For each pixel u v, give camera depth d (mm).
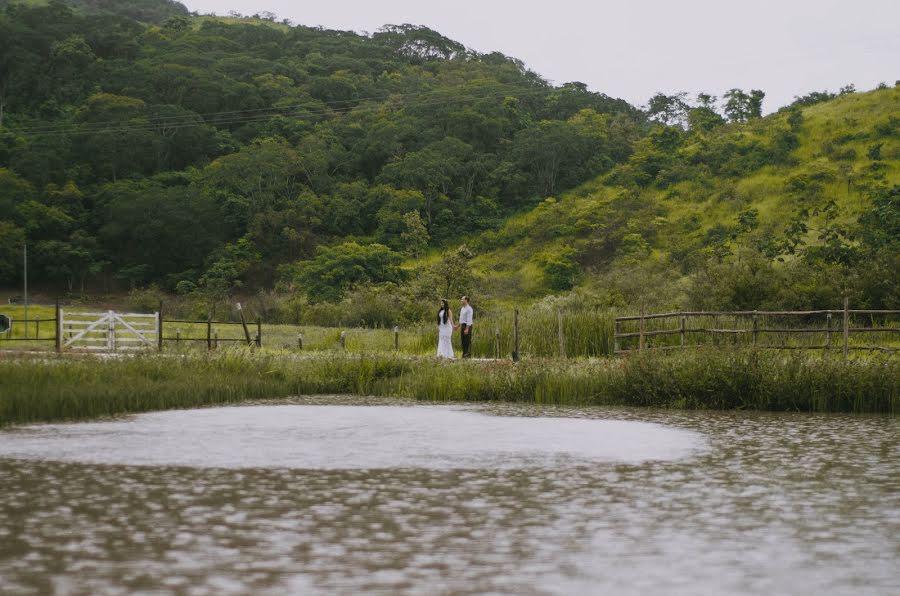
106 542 8133
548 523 8867
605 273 81750
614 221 92562
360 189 111562
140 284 101625
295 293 79062
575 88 147625
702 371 19609
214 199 107438
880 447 13570
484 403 20031
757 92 120562
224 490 10258
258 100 132000
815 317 32062
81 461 11953
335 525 8766
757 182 88500
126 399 17750
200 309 75062
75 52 135250
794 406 18750
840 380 18812
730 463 12133
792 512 9336
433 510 9398
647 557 7777
